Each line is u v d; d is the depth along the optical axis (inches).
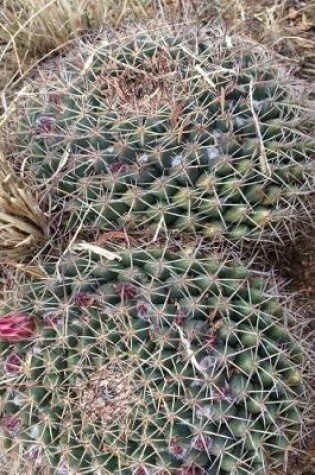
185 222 13.1
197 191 13.1
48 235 14.9
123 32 16.1
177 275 12.3
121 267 12.8
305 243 16.0
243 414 11.9
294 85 15.4
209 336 12.0
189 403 11.5
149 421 11.5
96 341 12.1
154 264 12.5
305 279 15.6
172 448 11.7
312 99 17.1
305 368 12.7
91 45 15.6
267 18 20.0
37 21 20.5
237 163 13.2
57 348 12.4
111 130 13.6
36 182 14.7
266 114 13.9
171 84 14.0
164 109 13.4
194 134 13.3
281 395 12.2
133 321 12.1
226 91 13.8
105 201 13.3
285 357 12.3
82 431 11.9
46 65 18.4
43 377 12.4
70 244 13.1
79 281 12.7
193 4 20.1
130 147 13.4
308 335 13.2
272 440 12.4
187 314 12.1
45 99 15.2
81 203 13.9
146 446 11.6
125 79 14.3
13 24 20.8
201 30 15.6
